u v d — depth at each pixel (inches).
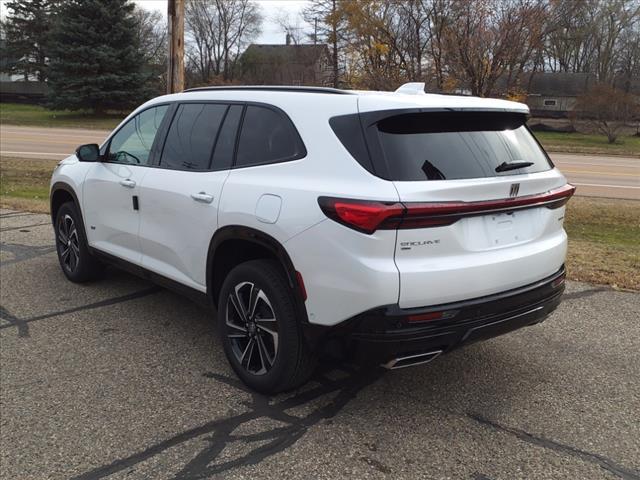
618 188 590.6
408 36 999.0
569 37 2155.5
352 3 1061.1
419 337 113.7
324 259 117.0
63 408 132.6
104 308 196.7
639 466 114.9
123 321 185.6
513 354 166.2
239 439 121.0
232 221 137.0
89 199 200.7
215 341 171.6
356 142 118.7
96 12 1439.5
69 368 152.3
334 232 115.0
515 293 126.9
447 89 844.6
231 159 145.9
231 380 147.3
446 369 156.1
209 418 129.2
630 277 237.5
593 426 129.1
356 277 112.4
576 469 113.3
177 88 405.7
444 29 849.5
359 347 116.6
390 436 123.1
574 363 160.9
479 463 114.5
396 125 120.3
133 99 1507.1
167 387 143.1
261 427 125.7
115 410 132.0
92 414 130.3
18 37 2416.3
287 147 131.7
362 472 110.8
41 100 1918.1
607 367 158.7
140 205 173.6
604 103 1331.2
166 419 128.6
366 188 113.1
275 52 2484.0
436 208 112.0
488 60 799.1
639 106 1341.0
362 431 124.7
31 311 192.5
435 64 882.8
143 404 134.8
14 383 143.7
